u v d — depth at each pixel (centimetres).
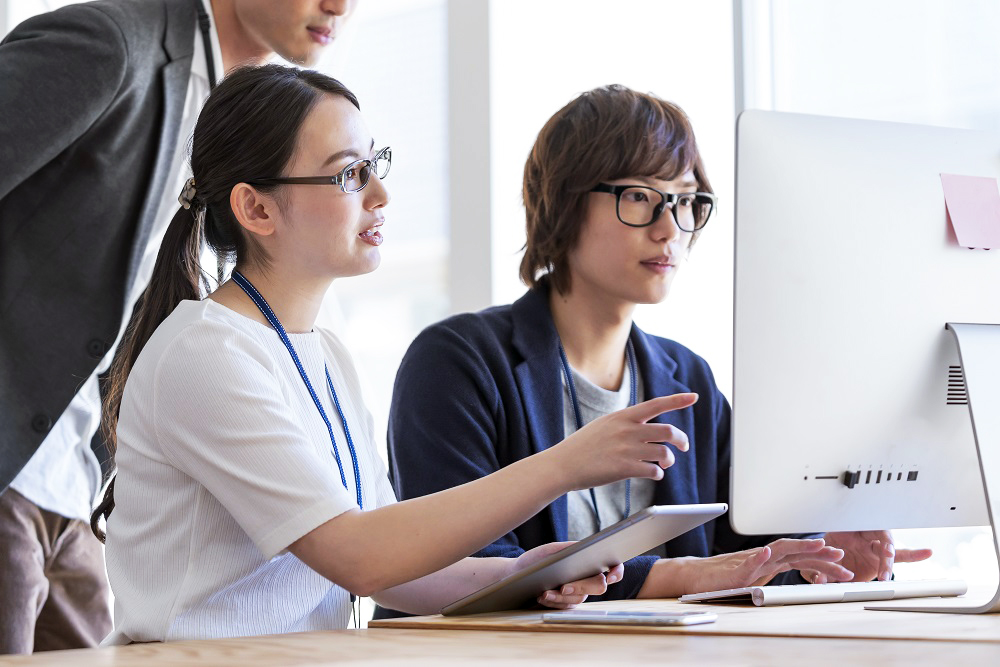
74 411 163
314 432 120
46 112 149
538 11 281
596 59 277
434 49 298
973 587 142
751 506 106
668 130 162
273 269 125
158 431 110
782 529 108
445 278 294
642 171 161
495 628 94
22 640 158
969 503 115
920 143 112
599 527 161
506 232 278
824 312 107
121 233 159
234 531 110
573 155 163
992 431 102
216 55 171
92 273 156
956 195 112
